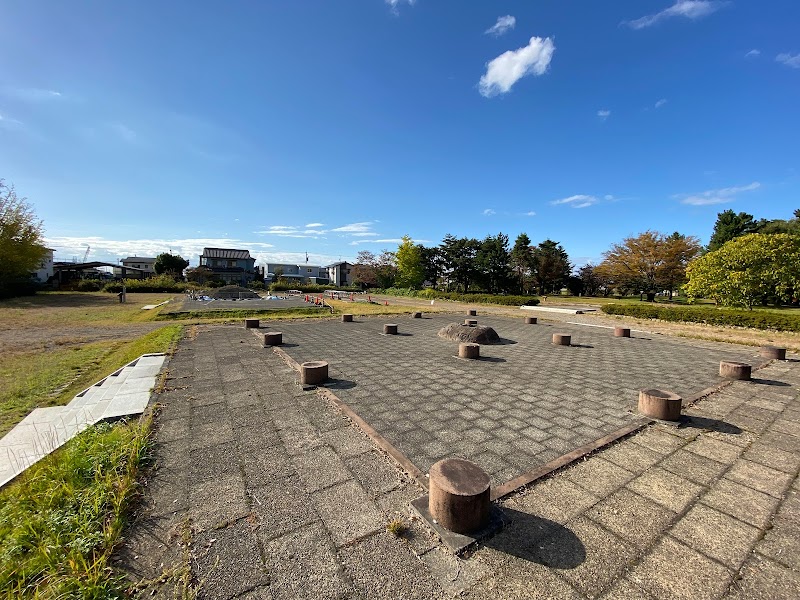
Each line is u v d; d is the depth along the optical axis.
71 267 35.22
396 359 6.75
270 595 1.64
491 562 1.86
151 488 2.49
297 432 3.45
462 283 39.25
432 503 2.16
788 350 8.30
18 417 4.41
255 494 2.44
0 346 8.81
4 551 1.80
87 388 5.26
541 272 36.16
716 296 14.34
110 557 1.84
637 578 1.77
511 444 3.29
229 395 4.50
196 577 1.73
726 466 2.94
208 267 49.84
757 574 1.81
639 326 12.72
